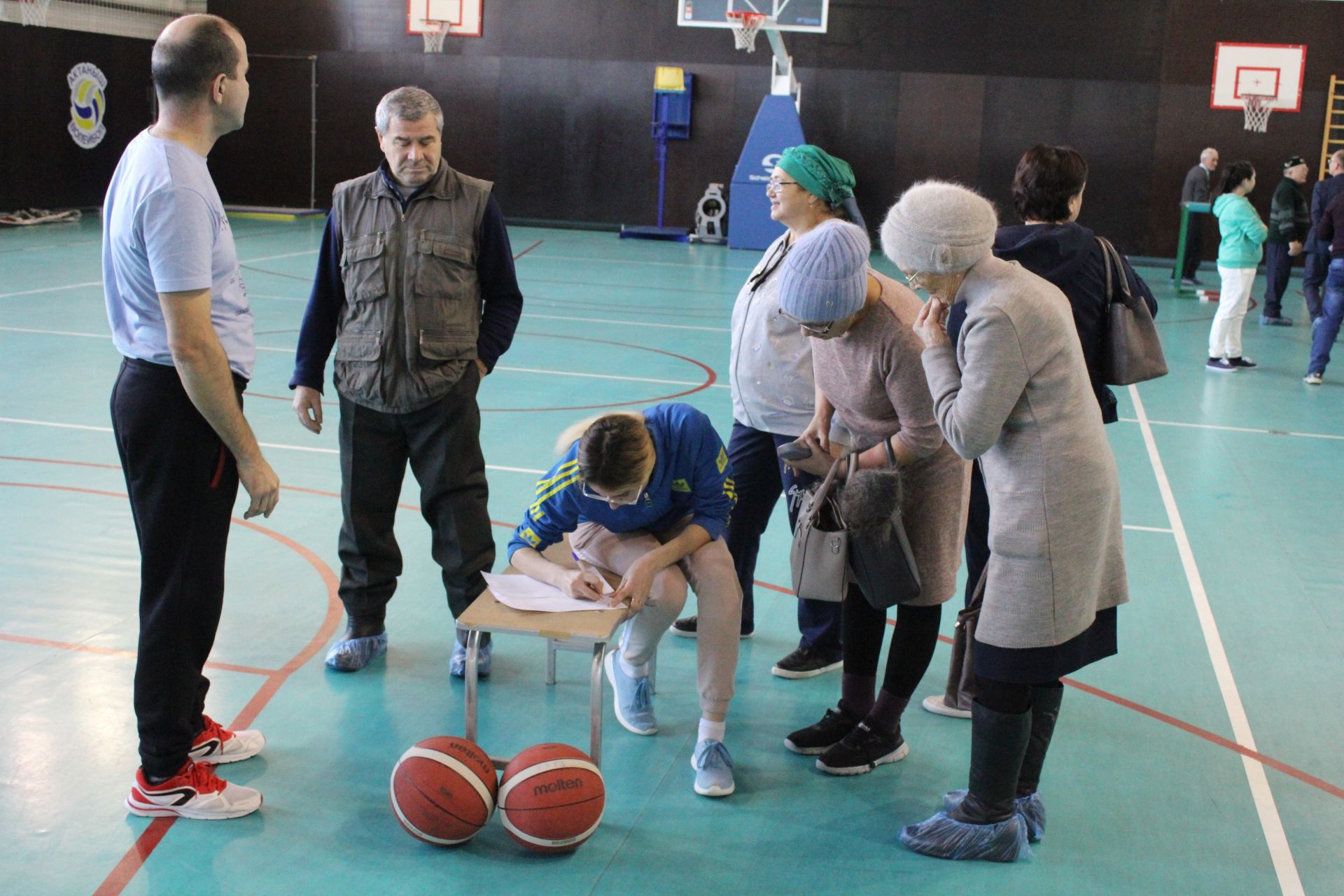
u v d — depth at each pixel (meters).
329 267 3.67
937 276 2.57
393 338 3.53
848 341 3.05
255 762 3.15
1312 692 3.80
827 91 18.31
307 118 19.72
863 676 3.33
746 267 15.51
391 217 3.53
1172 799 3.14
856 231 2.88
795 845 2.88
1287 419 7.91
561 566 3.26
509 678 3.75
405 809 2.76
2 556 4.47
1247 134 17.39
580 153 19.27
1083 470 2.56
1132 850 2.90
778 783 3.18
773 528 5.35
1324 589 4.73
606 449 2.86
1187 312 13.18
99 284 11.55
